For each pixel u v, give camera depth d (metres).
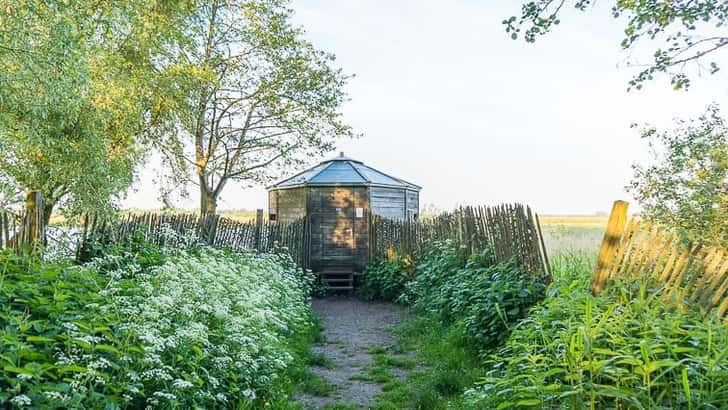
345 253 12.99
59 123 6.81
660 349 3.11
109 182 7.51
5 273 3.74
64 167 7.01
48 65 5.83
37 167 7.11
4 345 2.66
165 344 3.33
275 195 15.11
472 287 6.59
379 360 6.11
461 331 6.16
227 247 9.33
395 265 11.59
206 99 12.41
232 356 4.03
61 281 3.75
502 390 3.56
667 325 3.50
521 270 6.11
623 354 3.17
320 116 13.74
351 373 5.64
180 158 12.29
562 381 3.35
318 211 13.04
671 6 5.61
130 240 6.37
